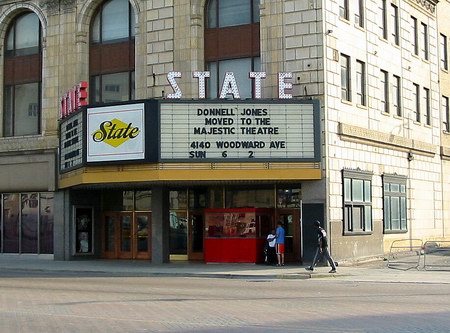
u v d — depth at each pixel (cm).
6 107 4109
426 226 4322
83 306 1720
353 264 3294
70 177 3531
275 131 3122
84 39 3816
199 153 3092
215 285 2405
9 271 3228
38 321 1461
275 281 2605
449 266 3112
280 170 3116
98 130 3212
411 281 2536
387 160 3853
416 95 4341
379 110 3794
